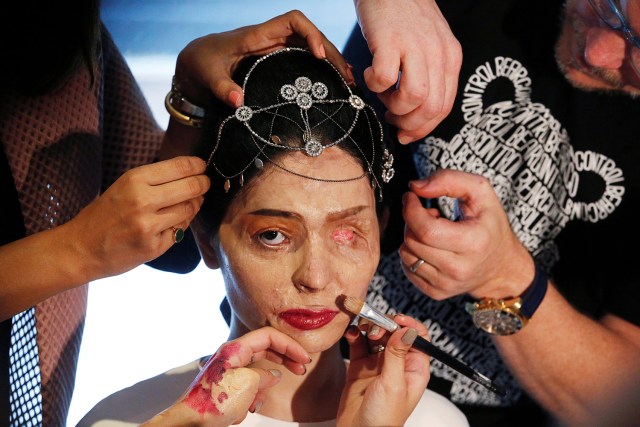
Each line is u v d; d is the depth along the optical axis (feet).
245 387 3.53
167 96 4.34
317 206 3.62
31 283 3.65
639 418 4.40
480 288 4.52
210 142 3.80
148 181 3.51
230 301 3.89
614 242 4.87
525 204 4.94
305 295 3.69
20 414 4.34
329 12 9.09
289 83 3.74
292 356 3.64
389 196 4.83
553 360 4.60
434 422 4.20
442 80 3.80
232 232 3.75
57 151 4.43
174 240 3.66
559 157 4.91
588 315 4.93
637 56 4.35
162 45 9.04
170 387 4.19
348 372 3.93
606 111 4.84
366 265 3.77
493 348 5.03
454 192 4.29
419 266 4.33
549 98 4.94
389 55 3.68
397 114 3.82
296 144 3.64
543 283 4.51
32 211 4.38
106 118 4.97
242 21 9.22
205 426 3.48
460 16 5.11
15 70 4.20
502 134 4.98
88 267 3.66
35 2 4.05
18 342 4.32
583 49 4.66
